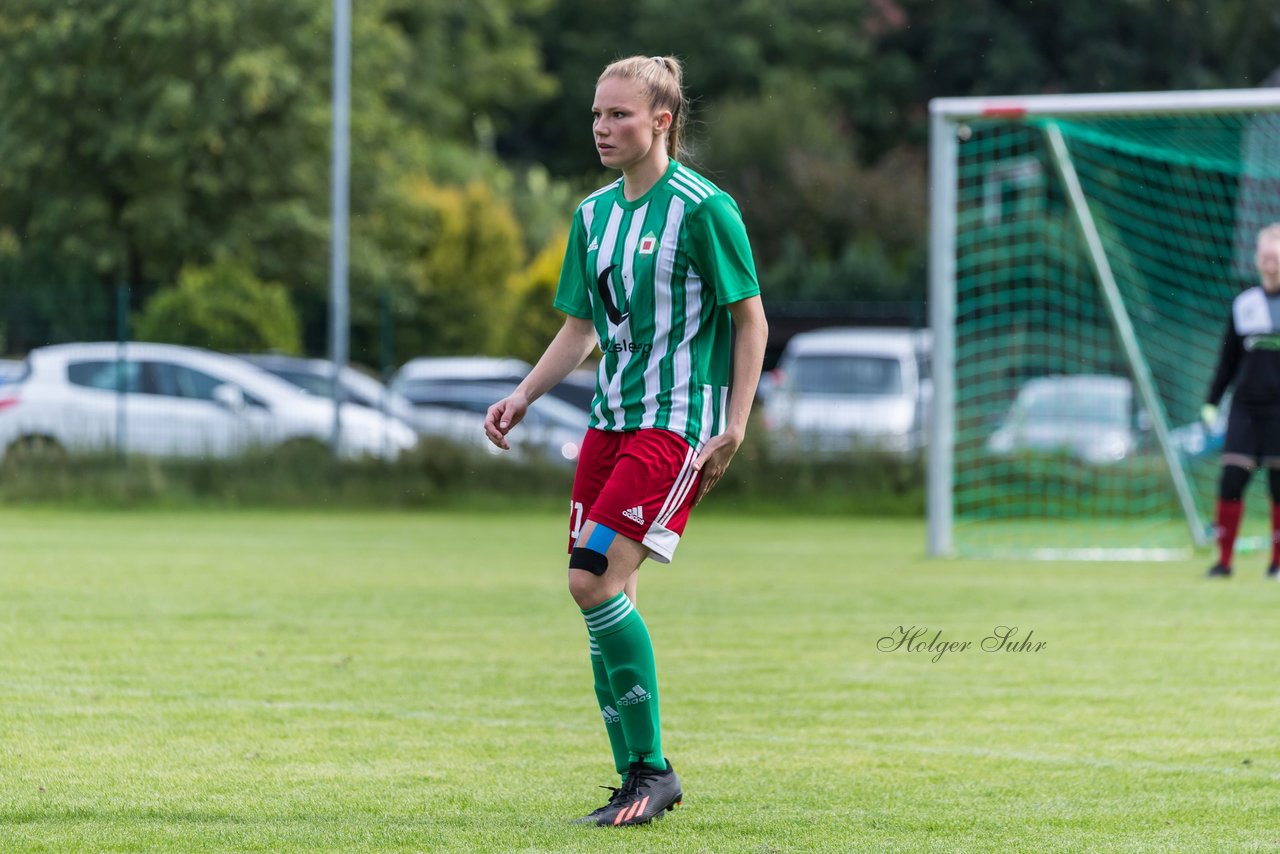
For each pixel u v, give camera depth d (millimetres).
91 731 20391
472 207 120312
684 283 16062
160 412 72062
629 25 170375
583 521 16578
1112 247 78812
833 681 25016
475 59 155625
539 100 166500
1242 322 41531
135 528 58094
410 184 119562
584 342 17062
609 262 16203
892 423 74438
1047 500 67188
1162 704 23078
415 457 70625
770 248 140625
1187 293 72500
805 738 20500
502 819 15930
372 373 82062
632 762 16219
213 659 26562
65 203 104438
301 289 108562
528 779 17891
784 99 147750
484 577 40812
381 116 115625
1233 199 60812
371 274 110375
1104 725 21469
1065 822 16047
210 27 102875
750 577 41531
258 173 108000
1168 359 74250
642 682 15992
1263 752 19750
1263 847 15078
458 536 55688
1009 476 67125
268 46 106125
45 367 72188
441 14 150375
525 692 23734
